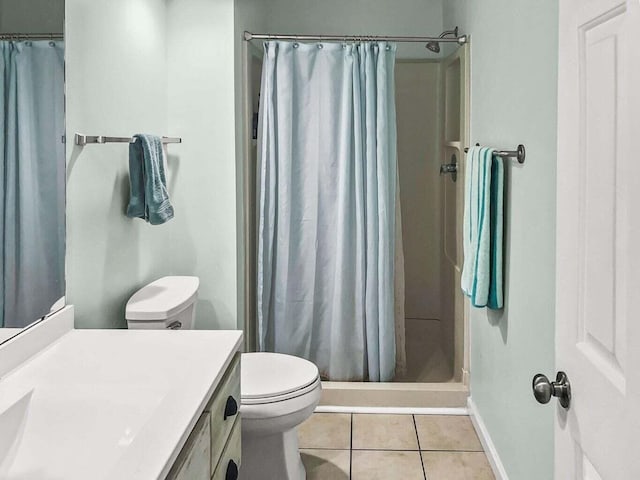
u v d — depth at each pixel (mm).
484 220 2473
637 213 874
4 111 1585
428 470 2688
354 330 3439
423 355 4066
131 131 2637
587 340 1099
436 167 4562
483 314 2922
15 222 1647
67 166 2059
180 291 2637
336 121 3287
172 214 2611
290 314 3389
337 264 3352
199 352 1715
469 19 3188
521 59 2209
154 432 1210
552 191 1878
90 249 2252
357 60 3260
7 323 1605
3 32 1579
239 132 3191
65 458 1319
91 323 2266
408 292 4699
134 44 2662
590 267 1071
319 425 3133
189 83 3109
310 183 3324
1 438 1312
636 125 876
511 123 2355
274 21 4121
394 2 4133
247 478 2461
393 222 3373
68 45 2055
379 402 3301
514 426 2350
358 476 2645
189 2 3076
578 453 1152
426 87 4469
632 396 891
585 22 1071
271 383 2412
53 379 1524
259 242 3299
